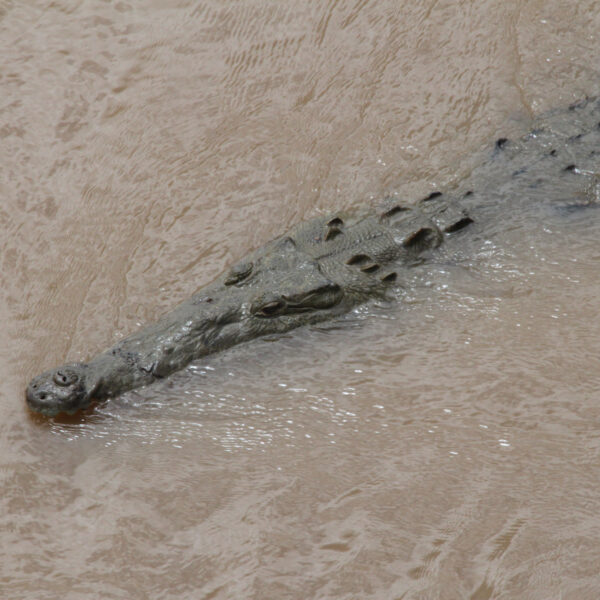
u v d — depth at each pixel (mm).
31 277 24656
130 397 20922
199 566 17125
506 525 17484
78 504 18516
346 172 28297
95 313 23312
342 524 17766
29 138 29719
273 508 18172
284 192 27500
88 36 33562
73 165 28688
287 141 29359
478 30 33500
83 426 20281
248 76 31844
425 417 20250
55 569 17188
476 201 27375
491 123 30469
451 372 21422
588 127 30406
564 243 25766
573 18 34250
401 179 28219
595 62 32938
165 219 26578
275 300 22812
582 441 19219
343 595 16422
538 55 32906
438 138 29750
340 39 33094
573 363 21281
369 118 30250
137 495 18672
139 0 34719
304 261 24125
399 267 24875
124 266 24906
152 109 30719
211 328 22344
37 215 26844
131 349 21703
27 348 22266
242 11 34156
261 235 25984
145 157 28906
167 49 32906
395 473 18875
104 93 31375
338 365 21969
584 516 17531
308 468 19156
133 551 17484
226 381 21547
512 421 19906
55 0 34719
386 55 32500
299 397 21109
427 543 17266
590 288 23875
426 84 31500
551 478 18422
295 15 33938
